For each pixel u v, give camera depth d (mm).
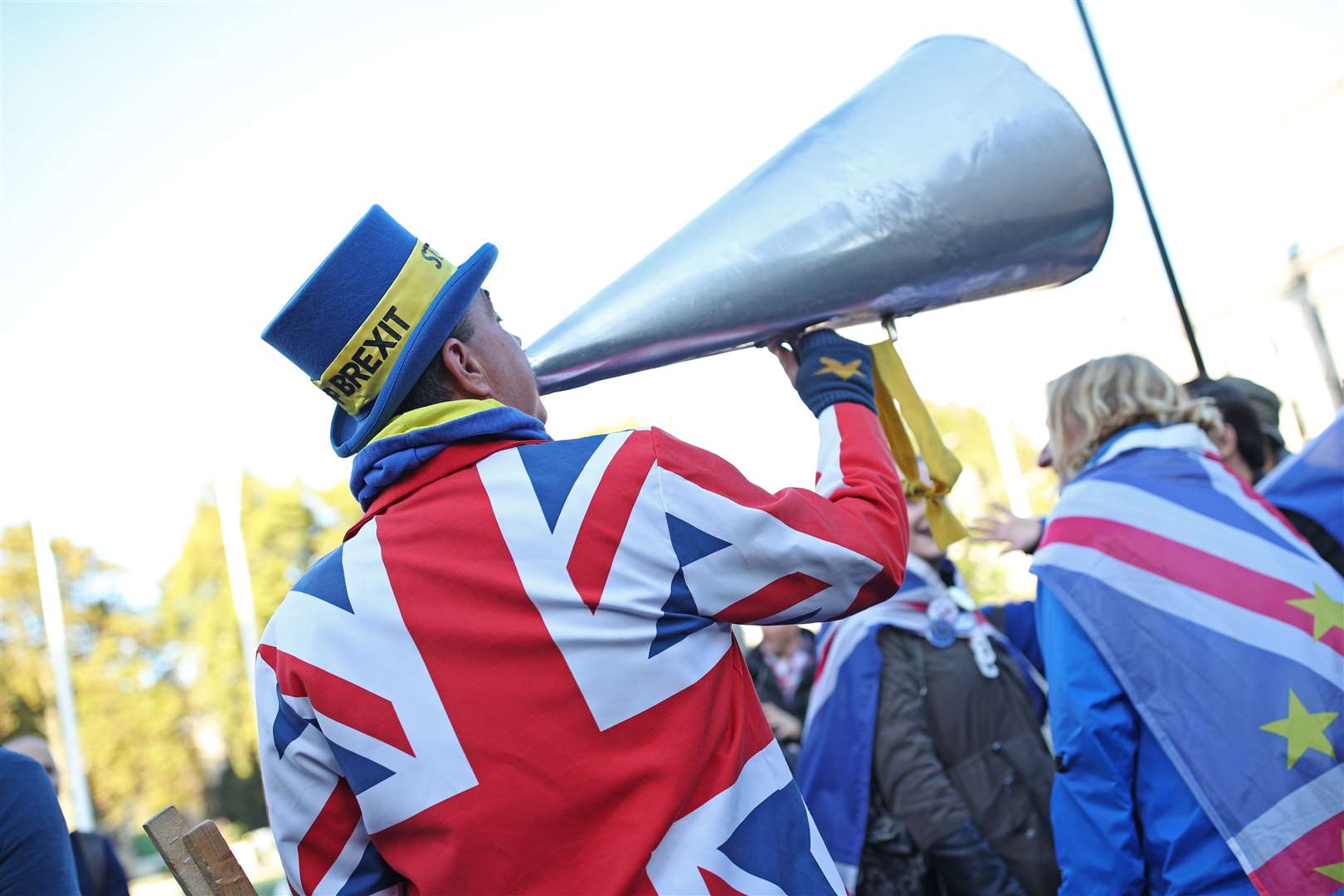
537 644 1254
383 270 1391
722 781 1270
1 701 28797
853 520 1358
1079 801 2037
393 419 1402
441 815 1233
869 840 3078
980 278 1582
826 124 1650
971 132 1563
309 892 1321
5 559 30406
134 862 26562
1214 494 2131
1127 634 2010
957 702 3055
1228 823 1873
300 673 1289
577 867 1219
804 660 4727
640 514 1280
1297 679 1906
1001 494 21641
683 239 1607
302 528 29422
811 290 1546
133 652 29672
